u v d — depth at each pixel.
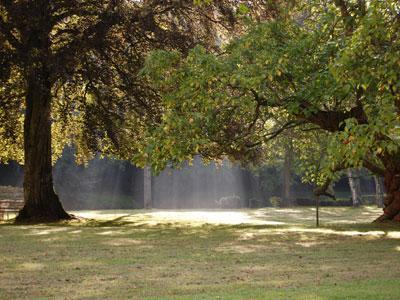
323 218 29.05
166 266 9.39
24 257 10.53
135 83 20.66
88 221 22.64
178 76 13.99
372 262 9.83
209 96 13.32
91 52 20.69
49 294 7.04
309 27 15.62
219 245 12.55
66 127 26.59
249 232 16.08
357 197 42.66
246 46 14.12
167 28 21.19
